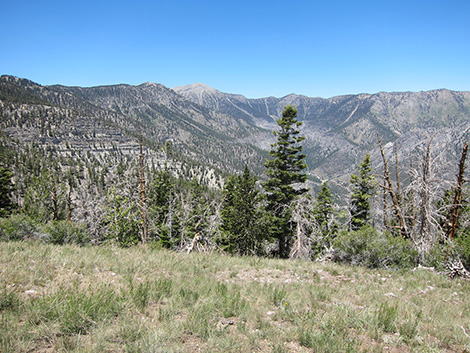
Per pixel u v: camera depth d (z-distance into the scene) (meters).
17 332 4.07
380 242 14.45
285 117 27.64
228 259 13.74
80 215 35.19
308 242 23.58
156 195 37.38
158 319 5.34
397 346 5.19
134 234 29.89
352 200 28.38
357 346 4.85
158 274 8.88
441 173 16.59
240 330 5.20
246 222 27.36
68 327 4.44
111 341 4.36
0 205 41.09
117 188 30.22
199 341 4.67
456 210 16.86
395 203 19.09
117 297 5.85
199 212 27.23
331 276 11.48
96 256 10.09
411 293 9.44
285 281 9.84
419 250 14.35
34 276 6.66
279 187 27.08
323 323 5.64
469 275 12.34
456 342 5.60
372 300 7.91
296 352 4.63
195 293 6.83
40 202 38.56
